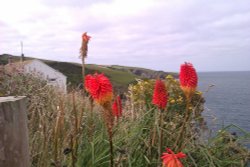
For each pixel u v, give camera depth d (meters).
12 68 8.38
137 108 6.00
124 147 4.01
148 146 4.13
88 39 4.23
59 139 3.75
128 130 4.63
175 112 6.02
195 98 6.21
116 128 4.38
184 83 3.76
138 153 4.15
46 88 7.05
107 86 2.96
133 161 3.91
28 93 6.19
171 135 4.45
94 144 4.03
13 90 6.53
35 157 4.07
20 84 7.04
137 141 4.29
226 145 4.28
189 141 4.23
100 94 2.96
